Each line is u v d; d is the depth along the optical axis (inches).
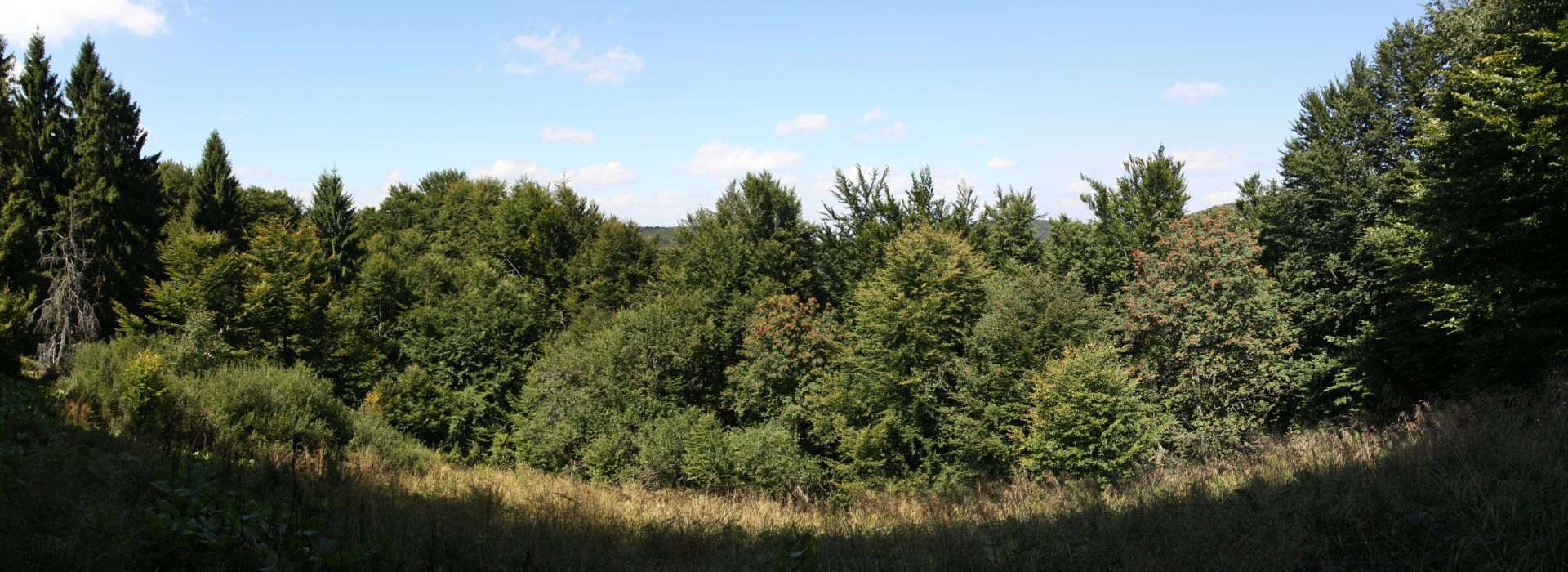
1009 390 860.0
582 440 1053.2
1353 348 850.1
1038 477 712.4
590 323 1457.9
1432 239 609.3
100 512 229.3
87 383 727.1
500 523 326.0
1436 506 221.5
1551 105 504.1
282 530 244.5
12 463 295.1
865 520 418.9
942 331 937.5
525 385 1267.2
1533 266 545.0
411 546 258.5
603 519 387.5
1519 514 197.3
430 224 2281.0
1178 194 1277.1
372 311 1502.2
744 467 847.7
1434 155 634.2
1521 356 532.4
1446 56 737.6
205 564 210.5
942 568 235.9
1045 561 235.0
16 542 198.5
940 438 906.7
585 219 1943.9
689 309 1229.7
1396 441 316.5
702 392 1187.9
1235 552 213.5
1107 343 830.5
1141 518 273.6
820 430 951.0
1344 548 212.7
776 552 300.4
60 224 1194.6
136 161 1387.8
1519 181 518.3
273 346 1212.5
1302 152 1054.4
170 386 673.6
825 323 1090.7
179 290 1154.7
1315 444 395.5
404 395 1258.0
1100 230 1350.9
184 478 301.4
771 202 1466.5
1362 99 999.6
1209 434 788.0
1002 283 979.9
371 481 442.9
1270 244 1069.1
